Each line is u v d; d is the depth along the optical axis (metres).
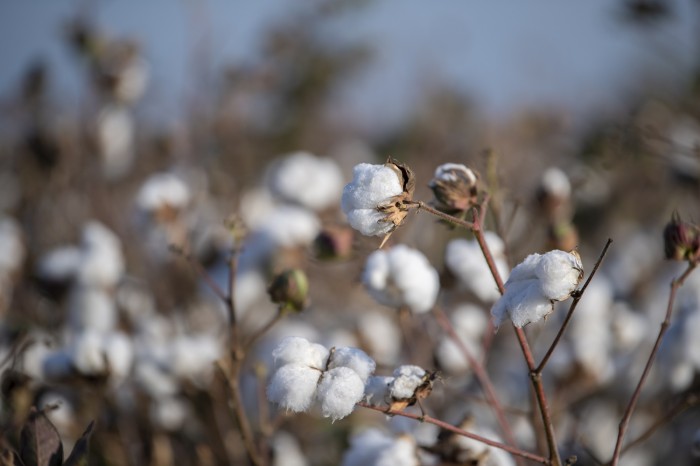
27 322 2.01
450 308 1.91
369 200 1.20
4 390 1.55
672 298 1.33
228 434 1.89
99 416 1.82
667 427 1.95
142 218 2.11
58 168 2.67
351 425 1.92
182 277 2.38
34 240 2.67
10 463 1.30
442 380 1.23
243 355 1.50
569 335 1.93
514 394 2.01
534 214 1.71
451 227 1.33
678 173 2.44
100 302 2.08
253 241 2.26
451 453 1.39
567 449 1.69
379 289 1.48
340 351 1.23
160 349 1.80
